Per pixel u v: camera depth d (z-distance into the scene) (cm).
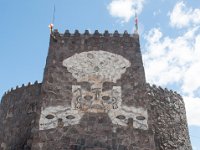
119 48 3122
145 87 2905
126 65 3023
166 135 3244
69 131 2633
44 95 2798
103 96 2830
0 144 3384
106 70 2977
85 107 2758
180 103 3612
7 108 3606
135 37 3212
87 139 2605
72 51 3067
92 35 3183
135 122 2719
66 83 2878
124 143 2612
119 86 2895
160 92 3481
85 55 3048
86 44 3122
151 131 2691
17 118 3434
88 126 2664
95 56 3053
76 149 2558
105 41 3155
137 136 2655
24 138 3212
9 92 3728
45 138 2592
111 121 2703
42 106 2739
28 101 3459
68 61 3002
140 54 3102
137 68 3012
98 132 2642
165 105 3434
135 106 2800
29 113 3359
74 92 2834
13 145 3266
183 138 3391
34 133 2609
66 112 2722
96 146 2581
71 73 2936
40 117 2688
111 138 2625
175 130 3356
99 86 2880
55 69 2944
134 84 2917
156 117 3278
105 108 2767
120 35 3209
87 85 2880
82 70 2958
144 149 2602
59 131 2630
